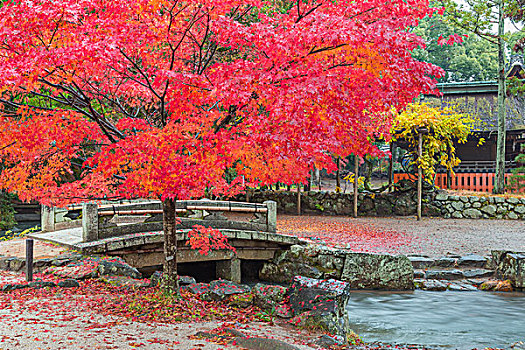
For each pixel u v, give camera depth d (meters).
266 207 12.87
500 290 11.07
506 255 11.54
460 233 16.81
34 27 4.82
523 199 20.34
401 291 11.23
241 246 12.59
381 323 8.62
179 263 13.49
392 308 9.70
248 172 6.57
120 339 5.53
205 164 5.89
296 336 6.41
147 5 5.49
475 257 12.71
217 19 5.18
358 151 5.97
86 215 10.92
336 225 18.89
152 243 11.46
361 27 4.74
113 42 4.95
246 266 13.48
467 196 21.09
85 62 5.22
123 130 7.54
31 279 8.80
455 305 9.87
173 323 6.55
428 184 21.70
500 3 22.73
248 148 6.08
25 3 4.67
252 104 5.66
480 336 7.78
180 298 7.63
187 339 5.70
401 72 4.89
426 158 20.77
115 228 11.37
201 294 8.33
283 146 5.25
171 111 6.37
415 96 5.44
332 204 22.86
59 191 7.79
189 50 7.60
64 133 6.38
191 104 5.87
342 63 5.45
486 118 27.44
